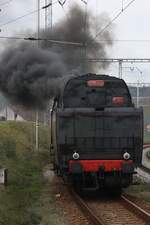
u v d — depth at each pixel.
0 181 46.09
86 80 47.19
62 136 44.16
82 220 34.00
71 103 46.59
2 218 30.23
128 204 39.03
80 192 47.22
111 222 32.97
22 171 63.66
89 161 44.03
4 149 74.06
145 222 32.75
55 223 32.75
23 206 37.81
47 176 64.00
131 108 45.09
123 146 44.62
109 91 47.00
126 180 45.00
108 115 44.59
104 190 49.72
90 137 44.38
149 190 50.09
